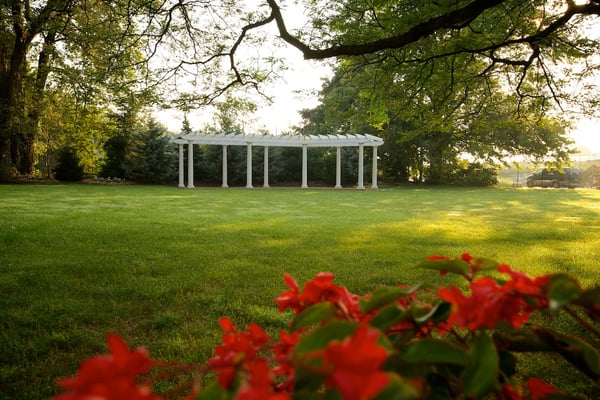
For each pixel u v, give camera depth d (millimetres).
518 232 8008
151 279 4383
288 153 30719
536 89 7793
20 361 2568
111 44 7254
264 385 420
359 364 429
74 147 24438
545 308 730
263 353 2258
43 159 29875
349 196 19438
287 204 14711
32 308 3453
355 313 824
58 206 12062
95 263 5023
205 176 28969
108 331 3059
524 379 2352
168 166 26938
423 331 894
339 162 27297
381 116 7980
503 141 27594
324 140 27312
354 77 7684
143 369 543
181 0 6840
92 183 24578
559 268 4906
